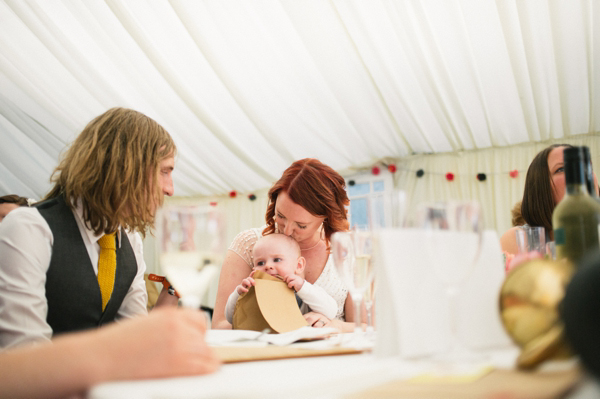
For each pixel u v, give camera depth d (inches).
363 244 32.8
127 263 54.1
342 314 72.7
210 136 197.0
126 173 48.2
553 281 20.6
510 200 201.8
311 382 16.2
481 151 209.5
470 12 126.6
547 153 63.1
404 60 147.9
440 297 24.9
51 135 186.4
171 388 15.9
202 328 21.4
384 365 20.6
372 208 30.5
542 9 123.3
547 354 16.5
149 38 139.1
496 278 26.6
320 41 141.6
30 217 44.9
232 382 16.9
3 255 41.9
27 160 202.8
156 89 163.3
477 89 162.1
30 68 152.3
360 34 137.4
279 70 155.9
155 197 51.8
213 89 164.7
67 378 17.0
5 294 40.4
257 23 134.9
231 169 227.6
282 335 35.5
